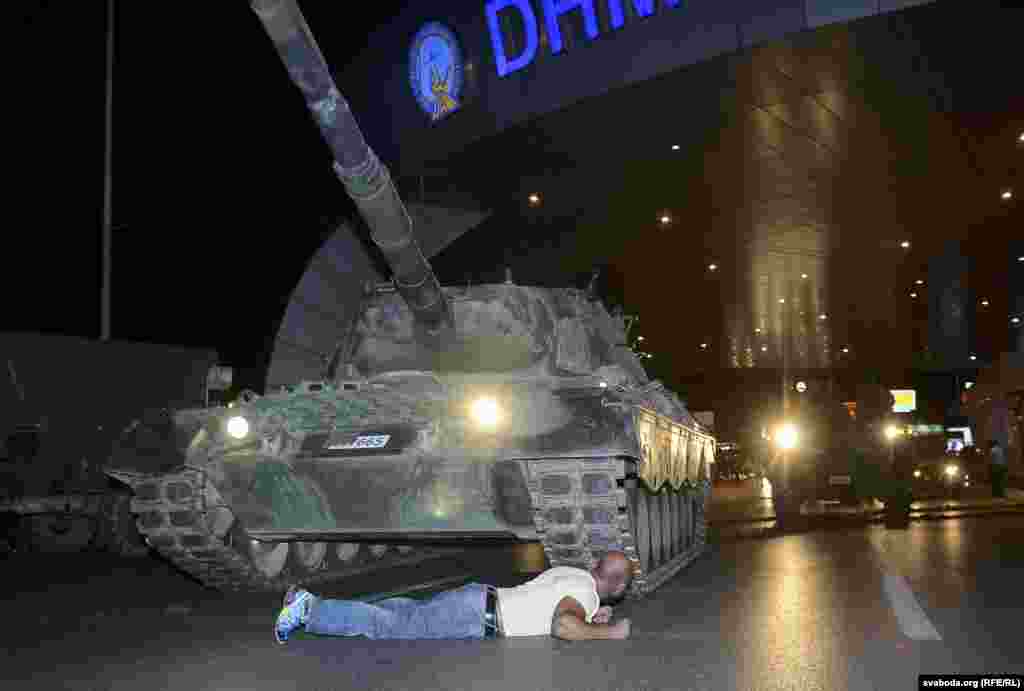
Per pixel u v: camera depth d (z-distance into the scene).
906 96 22.28
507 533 9.01
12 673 6.32
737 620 7.93
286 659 6.56
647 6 20.86
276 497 9.04
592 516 8.22
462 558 13.70
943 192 30.27
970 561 11.86
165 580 11.63
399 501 8.80
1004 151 26.38
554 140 25.64
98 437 16.17
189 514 9.07
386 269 27.73
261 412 8.84
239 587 10.10
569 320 11.06
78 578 11.88
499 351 10.34
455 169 27.78
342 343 11.06
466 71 25.31
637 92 22.14
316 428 8.78
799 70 20.97
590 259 36.41
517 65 23.83
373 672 6.05
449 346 10.41
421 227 30.61
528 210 31.08
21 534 15.07
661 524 10.77
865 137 25.28
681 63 20.77
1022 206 32.34
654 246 35.66
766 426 18.80
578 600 6.91
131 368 17.08
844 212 32.50
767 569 11.47
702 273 40.81
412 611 6.99
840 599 8.98
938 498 27.70
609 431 8.00
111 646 7.26
